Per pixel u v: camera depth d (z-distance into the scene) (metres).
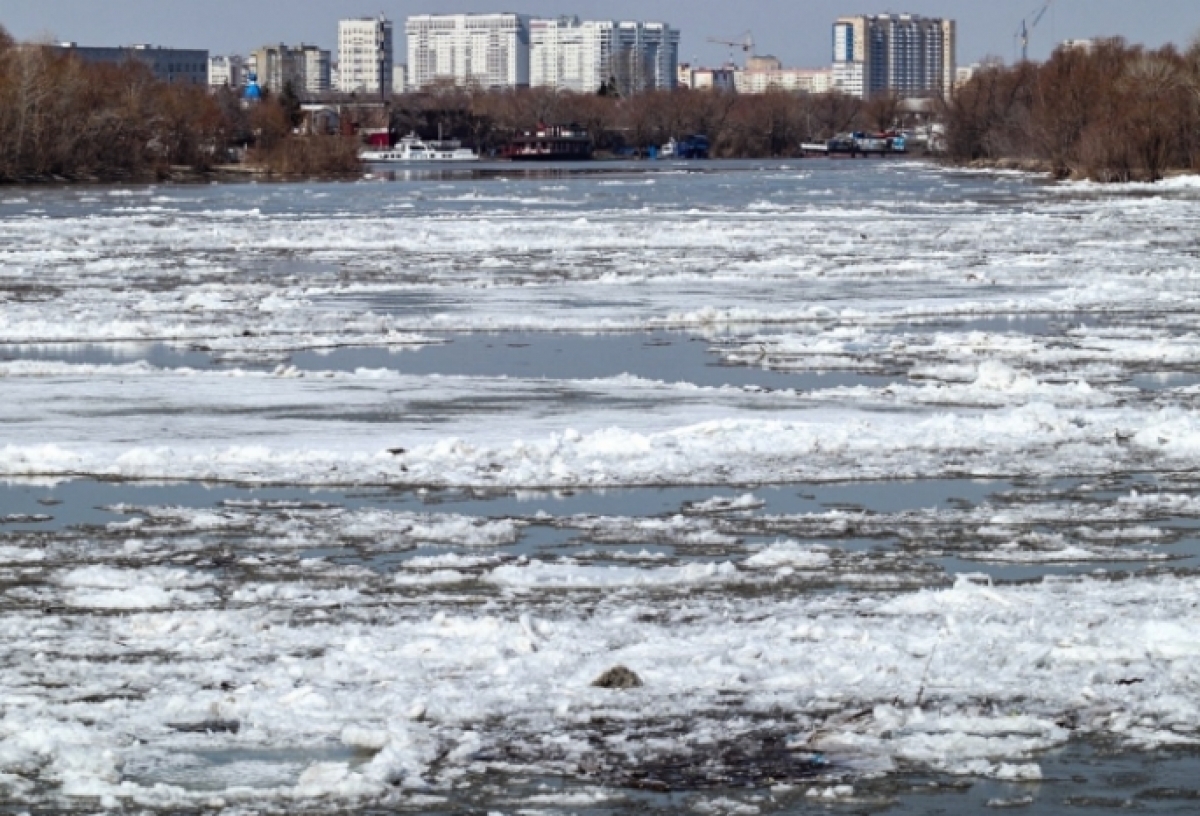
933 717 10.55
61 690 11.09
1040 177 125.00
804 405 22.42
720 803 9.38
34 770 9.82
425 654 11.73
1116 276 41.53
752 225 62.84
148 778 9.71
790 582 13.79
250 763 9.92
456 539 15.28
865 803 9.38
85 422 20.88
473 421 21.00
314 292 38.22
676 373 26.05
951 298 36.84
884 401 22.86
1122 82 117.94
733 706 10.76
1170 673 11.32
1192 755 10.05
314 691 10.89
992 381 24.03
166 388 23.62
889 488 17.48
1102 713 10.65
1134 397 23.52
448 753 10.03
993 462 18.62
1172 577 13.88
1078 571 14.23
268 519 15.99
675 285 39.78
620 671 11.12
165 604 13.14
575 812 9.27
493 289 38.91
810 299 36.62
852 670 11.32
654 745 10.17
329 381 24.38
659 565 14.45
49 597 13.34
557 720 10.55
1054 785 9.62
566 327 31.62
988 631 12.19
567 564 14.33
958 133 170.38
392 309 34.81
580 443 19.28
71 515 16.17
